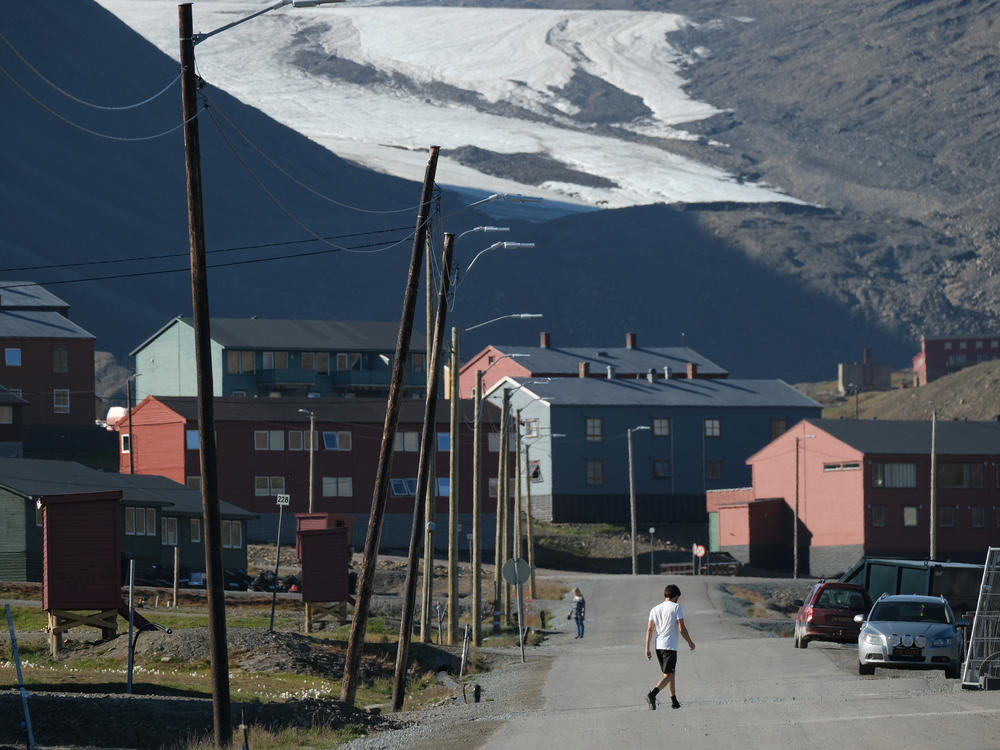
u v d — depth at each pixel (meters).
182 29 56.66
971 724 52.94
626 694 77.62
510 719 62.81
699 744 49.09
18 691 64.62
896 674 80.44
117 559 93.62
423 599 116.06
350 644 70.31
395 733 60.31
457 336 116.88
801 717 56.62
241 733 55.25
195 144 56.62
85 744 55.59
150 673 83.25
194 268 56.59
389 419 71.62
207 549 56.28
